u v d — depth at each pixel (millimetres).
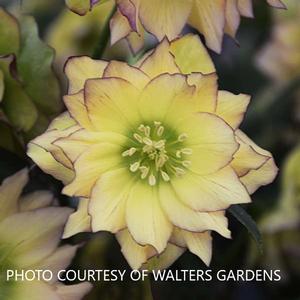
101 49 215
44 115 211
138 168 198
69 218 188
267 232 255
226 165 192
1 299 194
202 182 196
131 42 203
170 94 193
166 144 201
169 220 193
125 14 188
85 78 190
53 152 184
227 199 190
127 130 197
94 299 215
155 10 196
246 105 194
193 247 191
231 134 190
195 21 203
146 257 189
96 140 190
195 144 196
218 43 200
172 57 190
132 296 214
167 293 233
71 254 197
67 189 185
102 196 188
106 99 189
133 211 192
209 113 192
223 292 245
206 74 189
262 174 195
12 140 210
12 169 209
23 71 210
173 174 199
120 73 189
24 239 195
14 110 210
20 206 199
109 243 225
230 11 203
